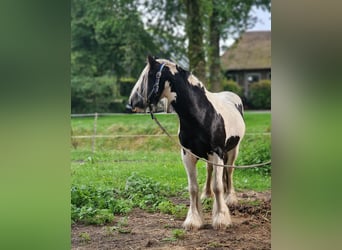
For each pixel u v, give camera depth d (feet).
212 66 56.34
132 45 59.52
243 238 15.01
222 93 18.71
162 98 15.39
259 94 60.39
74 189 19.15
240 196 21.04
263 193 21.66
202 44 52.37
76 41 61.93
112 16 59.21
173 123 40.98
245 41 74.13
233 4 56.13
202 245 14.46
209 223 16.67
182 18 58.65
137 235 15.66
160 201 19.80
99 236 15.67
